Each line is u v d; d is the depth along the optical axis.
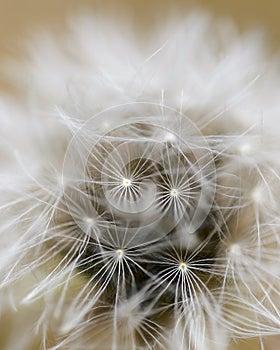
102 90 0.13
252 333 0.12
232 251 0.12
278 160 0.12
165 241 0.12
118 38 0.13
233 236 0.12
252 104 0.13
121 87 0.13
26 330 0.12
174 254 0.12
